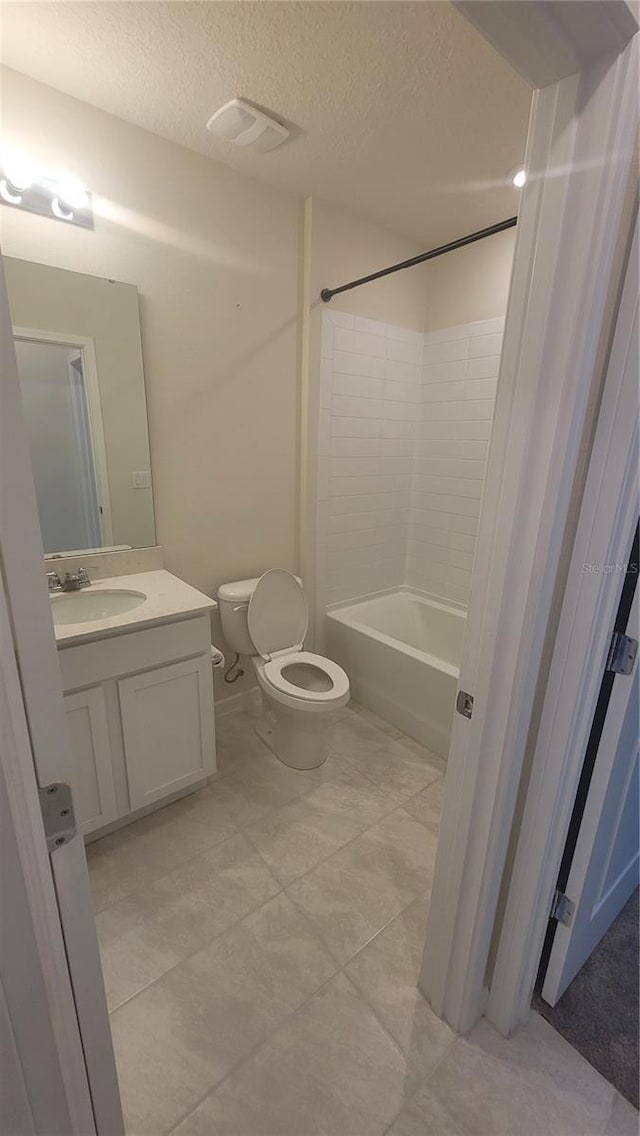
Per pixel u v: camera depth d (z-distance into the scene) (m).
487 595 0.89
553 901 1.14
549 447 0.77
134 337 1.77
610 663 0.96
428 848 1.66
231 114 1.49
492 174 1.82
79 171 1.54
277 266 2.08
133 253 1.71
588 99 0.64
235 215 1.91
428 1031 1.15
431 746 2.18
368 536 2.77
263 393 2.18
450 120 1.51
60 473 1.72
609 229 0.68
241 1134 0.97
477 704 0.94
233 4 1.11
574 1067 1.09
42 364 1.61
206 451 2.07
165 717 1.66
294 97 1.43
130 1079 1.05
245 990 1.22
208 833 1.70
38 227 1.52
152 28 1.19
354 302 2.33
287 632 2.24
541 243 0.72
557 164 0.68
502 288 2.32
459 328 2.53
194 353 1.94
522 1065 1.09
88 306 1.66
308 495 2.42
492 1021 1.17
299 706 1.85
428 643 2.86
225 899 1.46
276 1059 1.09
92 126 1.53
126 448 1.85
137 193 1.67
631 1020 1.19
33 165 1.46
